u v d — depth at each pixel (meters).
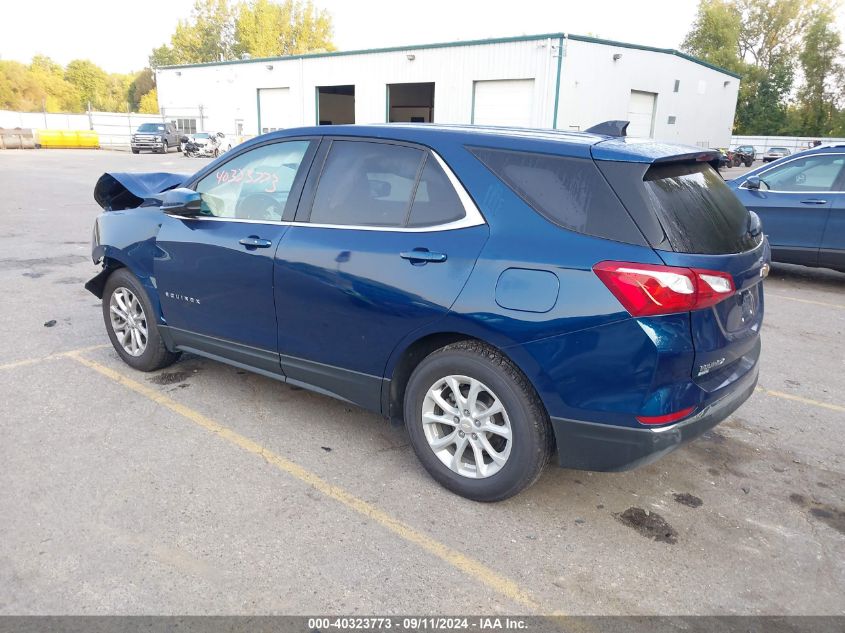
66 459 3.57
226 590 2.62
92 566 2.72
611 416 2.80
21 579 2.63
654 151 2.98
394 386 3.46
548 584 2.73
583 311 2.77
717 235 2.98
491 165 3.13
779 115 68.69
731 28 68.06
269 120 38.47
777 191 8.58
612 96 28.91
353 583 2.69
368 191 3.49
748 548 3.02
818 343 6.21
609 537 3.06
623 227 2.78
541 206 2.96
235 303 3.97
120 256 4.61
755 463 3.85
